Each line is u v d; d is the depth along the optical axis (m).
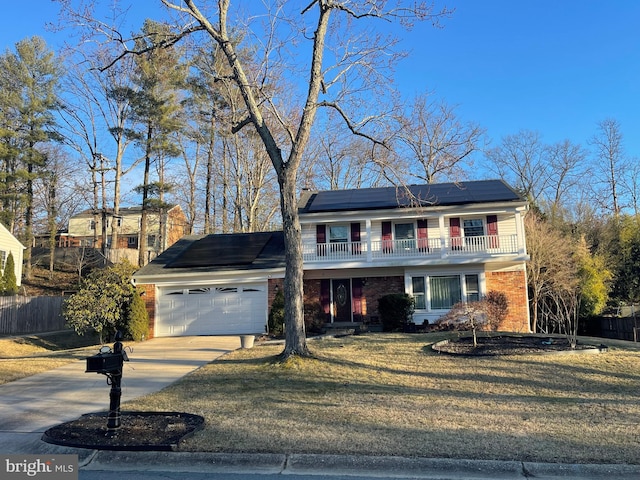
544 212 36.69
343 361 11.88
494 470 5.46
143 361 14.13
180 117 32.16
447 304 22.41
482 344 14.07
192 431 6.76
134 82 31.36
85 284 19.62
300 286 12.27
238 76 12.82
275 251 24.23
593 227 34.53
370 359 12.27
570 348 12.77
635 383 9.52
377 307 23.14
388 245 22.84
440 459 5.65
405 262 22.22
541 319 26.73
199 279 22.23
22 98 34.34
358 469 5.60
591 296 26.39
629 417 7.38
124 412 7.96
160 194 34.78
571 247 27.92
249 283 22.17
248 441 6.38
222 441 6.41
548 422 7.19
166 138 32.59
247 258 23.39
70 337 24.00
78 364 14.01
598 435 6.51
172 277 22.27
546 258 26.92
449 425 7.06
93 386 10.95
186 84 30.81
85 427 7.16
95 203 38.94
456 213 22.28
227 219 40.97
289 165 12.42
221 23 12.62
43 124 34.94
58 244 50.00
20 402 9.46
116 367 6.79
